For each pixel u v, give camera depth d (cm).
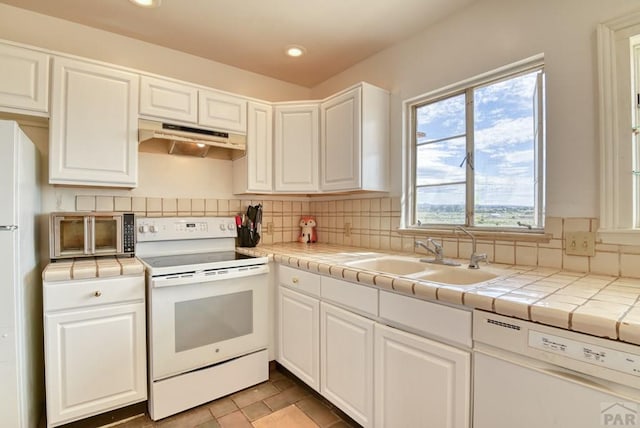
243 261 202
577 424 88
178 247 237
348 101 223
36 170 175
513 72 171
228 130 235
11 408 136
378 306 145
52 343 152
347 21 202
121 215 200
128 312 169
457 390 114
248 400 191
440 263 176
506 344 101
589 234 141
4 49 164
